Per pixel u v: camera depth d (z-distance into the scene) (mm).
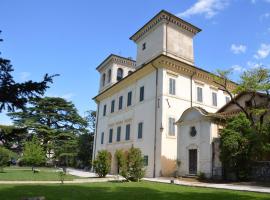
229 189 16500
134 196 12859
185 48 37562
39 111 54781
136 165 23672
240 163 21906
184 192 14945
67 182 20906
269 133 21422
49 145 51219
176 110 31750
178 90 32688
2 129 9344
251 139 21594
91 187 17078
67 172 36438
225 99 37812
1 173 27391
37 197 11031
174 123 29484
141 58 39844
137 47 41531
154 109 31891
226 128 23344
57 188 15805
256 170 21281
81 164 56969
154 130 31125
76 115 57344
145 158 31547
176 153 30125
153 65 32875
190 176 25484
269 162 20547
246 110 25531
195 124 26656
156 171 29312
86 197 12195
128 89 38844
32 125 50812
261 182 20000
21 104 8727
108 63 49031
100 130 46438
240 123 22781
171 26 37000
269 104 24906
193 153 26312
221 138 23281
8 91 8414
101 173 27469
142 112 34188
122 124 38719
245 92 27266
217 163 24094
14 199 10992
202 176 24047
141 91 35344
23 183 18859
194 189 16766
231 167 22422
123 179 24734
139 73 35750
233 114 26891
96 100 49594
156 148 30109
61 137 54844
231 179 22562
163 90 31312
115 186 18125
